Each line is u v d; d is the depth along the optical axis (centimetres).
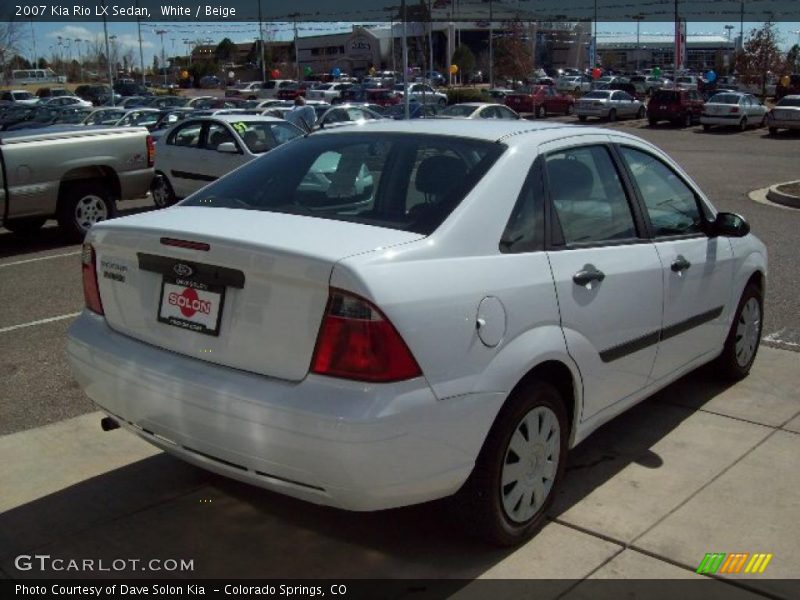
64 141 1026
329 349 286
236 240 305
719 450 442
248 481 314
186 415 314
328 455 282
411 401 287
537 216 357
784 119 3316
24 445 447
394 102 4166
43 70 8212
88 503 387
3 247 1065
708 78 5550
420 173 356
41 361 600
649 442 452
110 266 355
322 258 288
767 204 1445
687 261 442
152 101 4212
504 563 338
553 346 341
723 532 361
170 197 1400
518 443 338
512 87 6362
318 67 10875
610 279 380
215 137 1318
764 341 635
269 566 338
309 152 403
